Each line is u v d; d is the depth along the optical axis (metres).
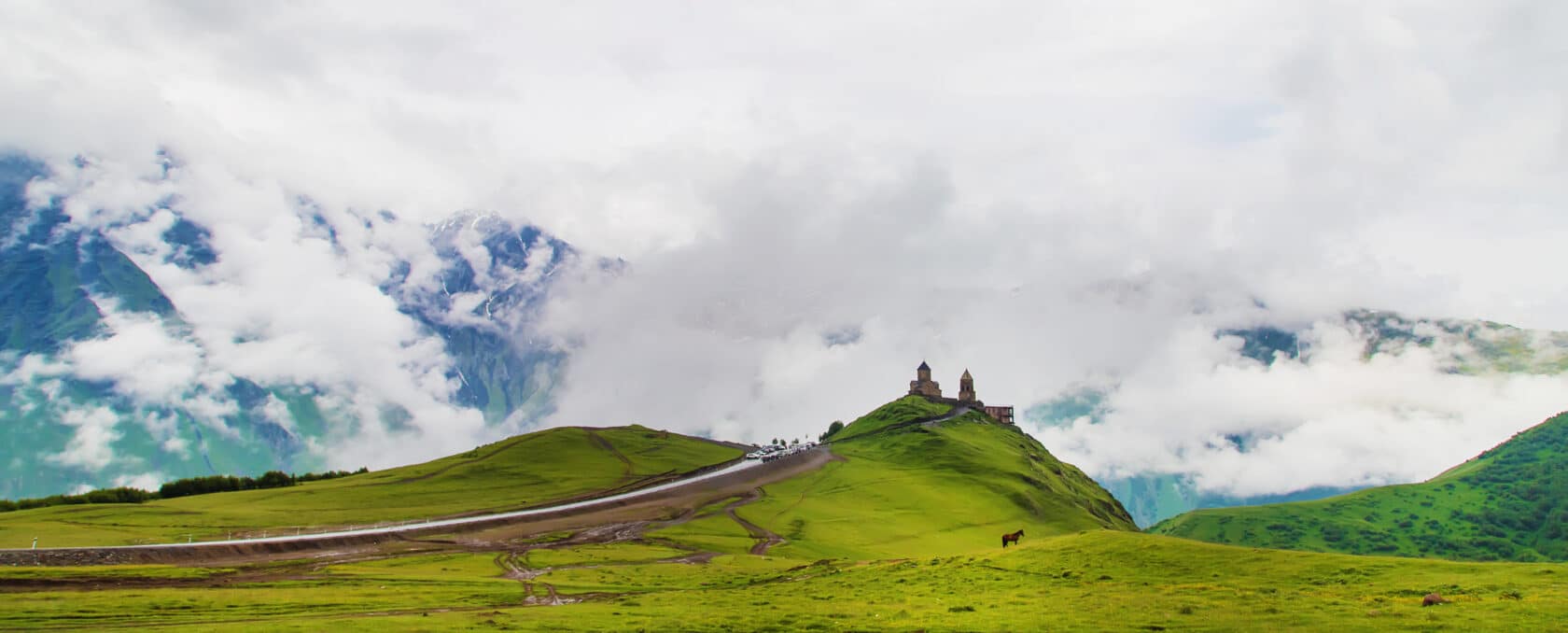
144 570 123.88
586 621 79.75
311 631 72.50
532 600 102.19
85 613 83.88
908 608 84.38
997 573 101.12
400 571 134.62
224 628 73.69
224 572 126.69
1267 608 72.75
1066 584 92.38
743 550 187.25
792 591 102.38
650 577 128.38
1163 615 72.69
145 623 79.62
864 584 103.31
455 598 102.31
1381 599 73.44
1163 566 95.38
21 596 96.00
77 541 160.50
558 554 164.88
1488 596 71.00
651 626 76.62
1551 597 68.00
